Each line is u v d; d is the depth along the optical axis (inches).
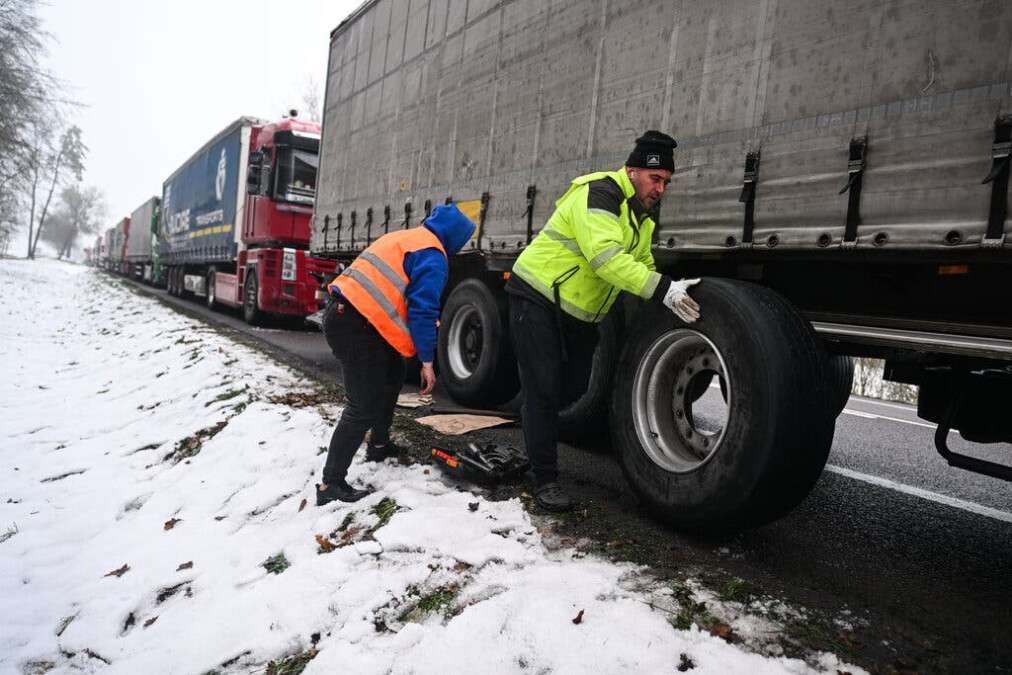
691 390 120.9
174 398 241.8
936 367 112.4
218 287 624.7
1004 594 99.0
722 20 122.3
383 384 131.7
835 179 101.0
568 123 163.9
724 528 107.0
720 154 120.9
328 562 108.5
